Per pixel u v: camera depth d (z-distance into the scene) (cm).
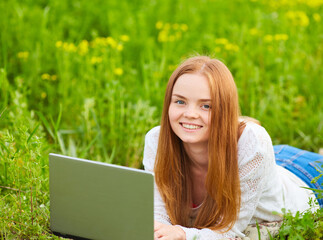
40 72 503
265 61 521
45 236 259
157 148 278
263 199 278
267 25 569
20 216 269
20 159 300
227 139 257
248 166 262
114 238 235
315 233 261
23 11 594
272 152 268
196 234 260
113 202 230
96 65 508
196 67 254
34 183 281
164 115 269
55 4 629
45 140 372
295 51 517
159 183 278
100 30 609
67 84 462
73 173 237
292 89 455
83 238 246
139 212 225
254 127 265
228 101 253
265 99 448
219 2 645
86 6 647
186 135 257
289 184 296
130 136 402
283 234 258
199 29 595
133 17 604
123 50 543
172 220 279
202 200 290
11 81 499
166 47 533
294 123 442
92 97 438
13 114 376
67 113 447
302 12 561
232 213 264
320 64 518
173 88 261
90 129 408
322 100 475
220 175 258
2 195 304
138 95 457
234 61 518
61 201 245
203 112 254
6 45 530
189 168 284
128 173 222
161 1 644
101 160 386
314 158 322
